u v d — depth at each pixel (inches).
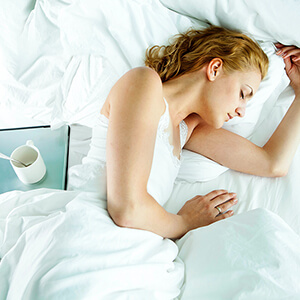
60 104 44.6
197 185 40.9
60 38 41.9
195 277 28.1
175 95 36.1
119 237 27.4
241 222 29.5
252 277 25.1
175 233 32.7
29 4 41.3
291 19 40.6
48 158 42.9
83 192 30.9
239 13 41.6
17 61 43.1
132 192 27.3
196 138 42.5
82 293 23.4
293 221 36.1
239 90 36.0
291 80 45.3
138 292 25.4
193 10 43.6
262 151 40.8
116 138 27.7
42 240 26.9
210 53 36.5
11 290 25.6
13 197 33.0
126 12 40.8
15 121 48.1
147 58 40.8
